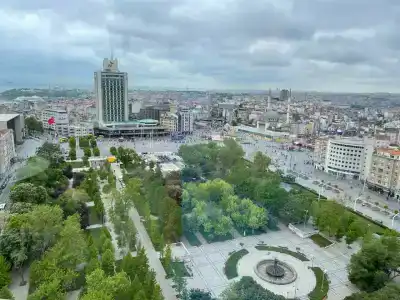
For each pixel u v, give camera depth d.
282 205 178.88
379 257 121.50
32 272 112.12
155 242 145.75
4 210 168.25
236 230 164.00
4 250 119.88
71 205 163.12
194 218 156.62
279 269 129.50
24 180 194.88
